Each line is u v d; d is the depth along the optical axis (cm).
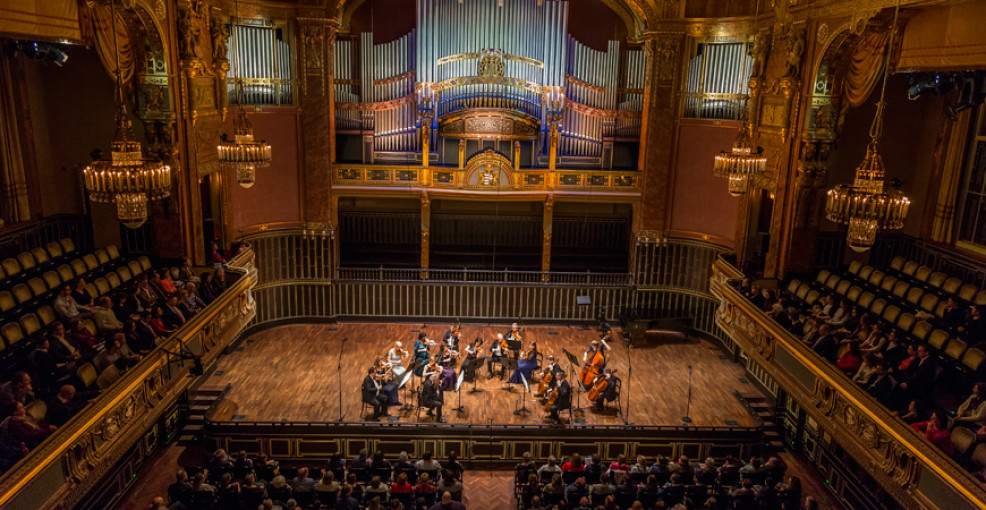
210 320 1475
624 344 2205
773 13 1808
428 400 1644
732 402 1830
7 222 1642
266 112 2102
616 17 2250
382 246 2511
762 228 2022
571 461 1446
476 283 2308
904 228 1888
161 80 1557
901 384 1159
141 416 1183
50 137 1762
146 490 1483
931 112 1788
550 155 2248
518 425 1647
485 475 1633
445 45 2136
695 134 2191
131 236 1798
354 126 2219
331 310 2312
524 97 2203
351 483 1264
